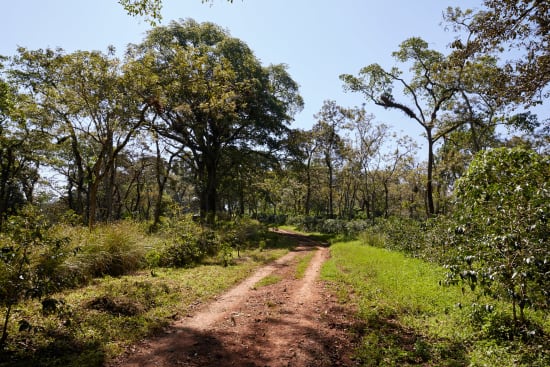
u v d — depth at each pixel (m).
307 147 41.78
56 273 7.29
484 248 5.94
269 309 7.65
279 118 30.94
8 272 5.38
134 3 8.14
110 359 4.94
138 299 7.55
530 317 6.17
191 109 24.56
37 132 23.02
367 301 8.20
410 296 8.31
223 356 5.21
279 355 5.29
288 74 34.44
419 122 25.53
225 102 23.00
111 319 6.28
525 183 5.54
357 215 45.53
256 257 16.34
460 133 28.08
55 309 5.45
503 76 9.62
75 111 17.05
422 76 25.66
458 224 6.53
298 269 13.18
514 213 5.56
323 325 6.62
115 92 15.76
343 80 27.08
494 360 4.86
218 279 10.56
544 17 8.30
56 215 11.12
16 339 5.19
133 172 39.81
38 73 21.02
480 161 6.49
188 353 5.28
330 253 19.25
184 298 8.20
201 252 15.12
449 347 5.48
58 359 4.70
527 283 5.44
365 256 15.51
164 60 26.41
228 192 43.59
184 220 17.66
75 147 26.72
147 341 5.70
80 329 5.73
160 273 11.19
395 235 17.45
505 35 8.85
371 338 5.84
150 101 17.09
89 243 10.46
